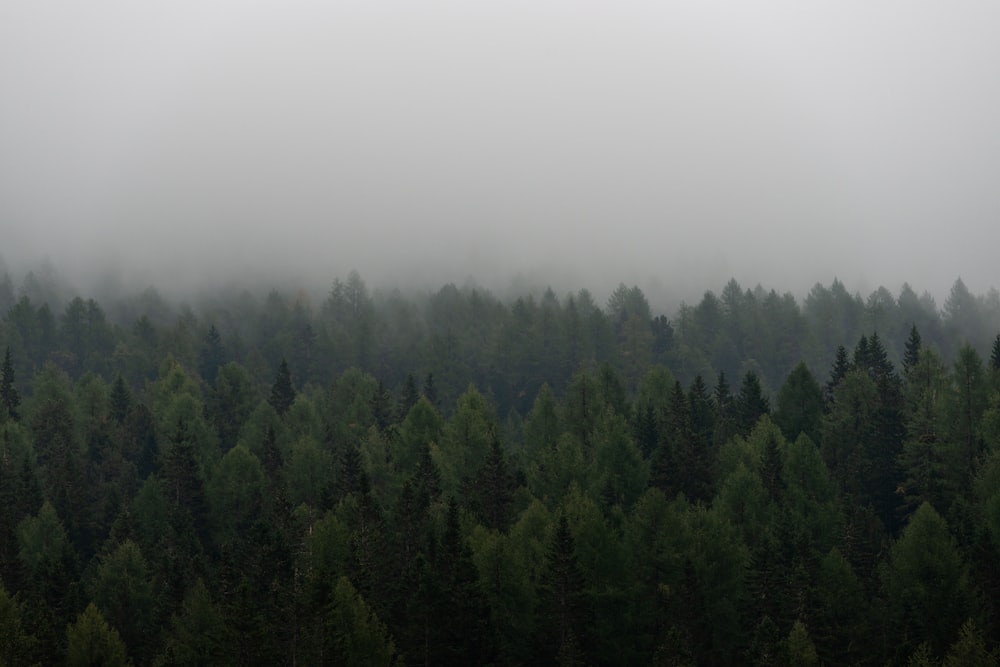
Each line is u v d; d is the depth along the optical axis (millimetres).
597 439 87438
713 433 93000
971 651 50156
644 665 57531
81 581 68812
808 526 68375
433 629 54188
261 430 105500
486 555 59312
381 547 64375
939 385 88250
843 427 86188
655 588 60719
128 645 63375
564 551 56812
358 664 51656
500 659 54031
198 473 86812
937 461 76500
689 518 65125
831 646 55625
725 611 59469
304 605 52812
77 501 85812
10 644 52688
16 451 94312
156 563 71062
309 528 70500
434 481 79062
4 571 67375
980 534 62219
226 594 61156
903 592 58188
